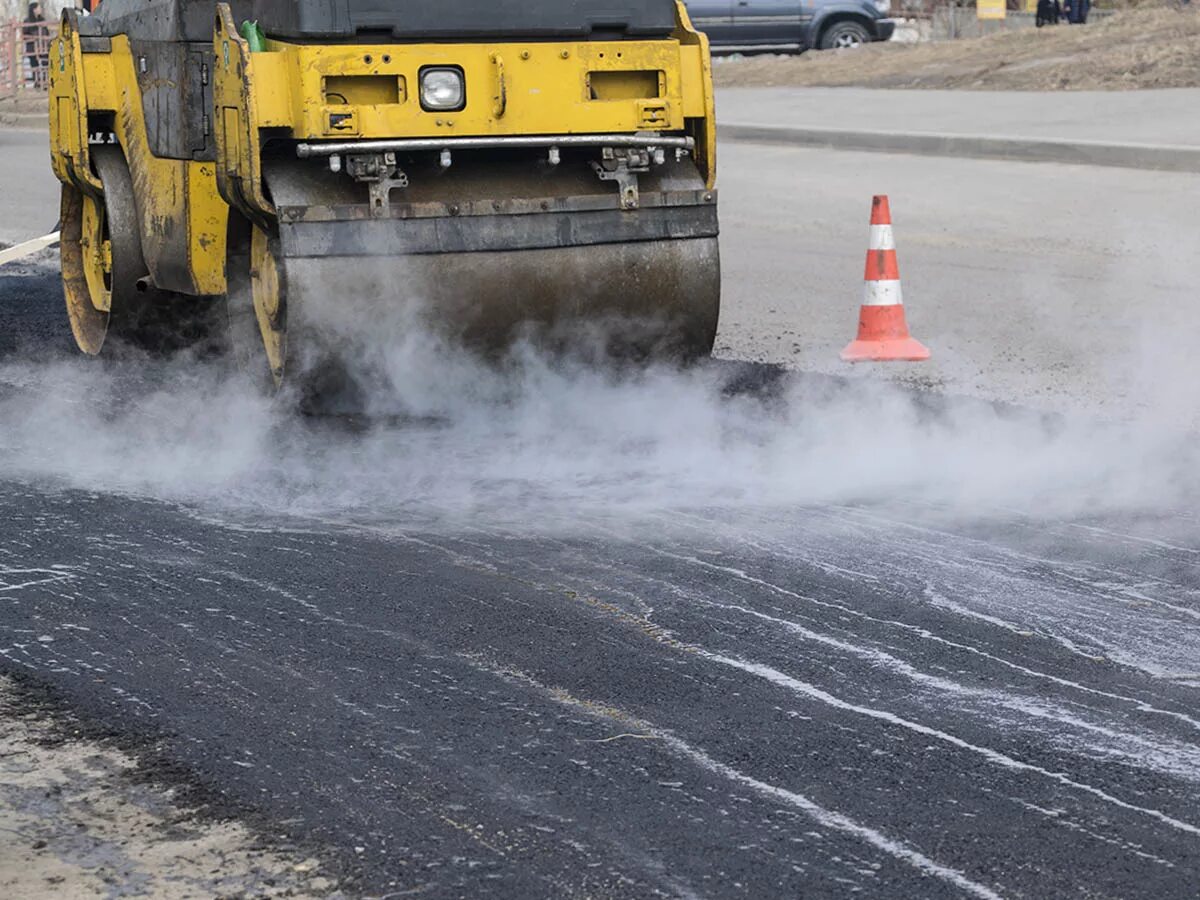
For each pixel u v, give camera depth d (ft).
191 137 34.12
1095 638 20.63
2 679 20.04
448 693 19.33
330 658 20.48
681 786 16.83
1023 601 21.99
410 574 23.56
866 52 110.73
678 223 31.83
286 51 29.91
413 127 30.27
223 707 19.08
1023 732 17.93
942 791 16.61
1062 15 142.31
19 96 139.13
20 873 15.47
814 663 19.97
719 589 22.65
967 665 19.84
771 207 63.57
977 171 68.33
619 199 31.40
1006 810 16.20
